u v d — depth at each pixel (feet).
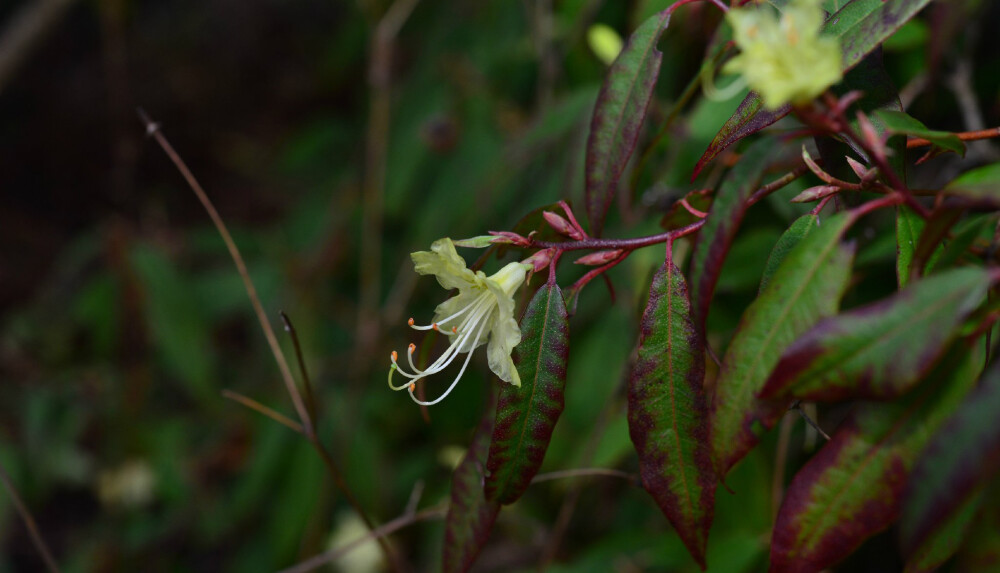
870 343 1.11
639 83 1.32
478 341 1.28
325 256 3.12
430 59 2.99
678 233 1.27
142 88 4.53
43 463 3.09
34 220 4.27
